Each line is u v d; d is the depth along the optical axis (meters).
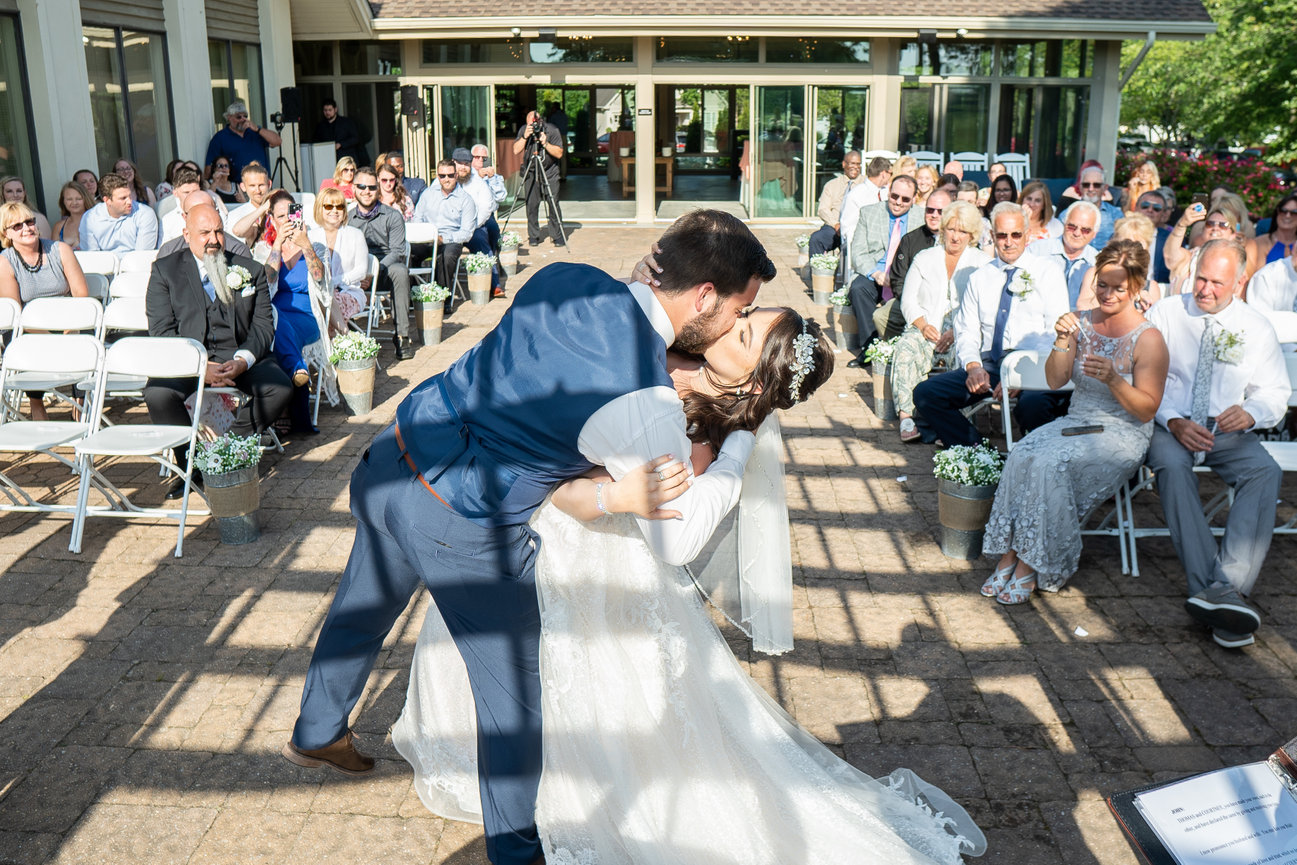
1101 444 4.29
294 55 17.33
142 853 2.90
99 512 4.93
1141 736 3.44
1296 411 5.91
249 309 5.80
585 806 2.72
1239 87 22.59
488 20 15.86
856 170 11.12
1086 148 17.16
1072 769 3.27
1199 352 4.45
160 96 12.47
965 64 16.73
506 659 2.60
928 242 7.52
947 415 6.03
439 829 3.01
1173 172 19.92
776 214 17.33
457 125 17.20
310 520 5.21
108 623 4.18
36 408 6.55
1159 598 4.42
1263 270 6.60
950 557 4.82
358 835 2.98
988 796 3.14
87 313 6.14
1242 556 4.18
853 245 8.53
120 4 11.55
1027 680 3.78
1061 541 4.30
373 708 3.60
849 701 3.65
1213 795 1.80
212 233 5.59
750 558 3.23
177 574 4.62
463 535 2.48
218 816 3.05
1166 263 7.49
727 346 2.66
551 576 2.69
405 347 8.52
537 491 2.47
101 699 3.65
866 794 2.97
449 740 3.07
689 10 15.93
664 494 2.40
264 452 6.21
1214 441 4.36
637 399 2.36
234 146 12.96
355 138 16.38
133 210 8.77
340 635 2.95
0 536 5.00
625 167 18.38
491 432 2.43
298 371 6.33
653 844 2.69
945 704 3.63
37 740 3.41
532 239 14.89
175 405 5.48
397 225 8.77
